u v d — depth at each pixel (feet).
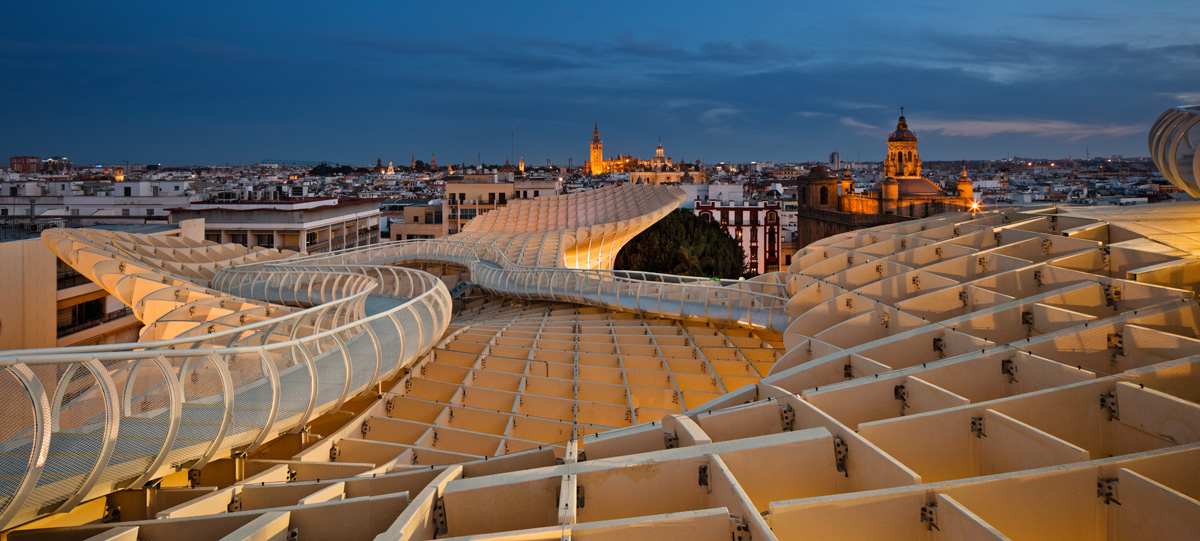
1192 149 74.64
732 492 35.06
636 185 331.16
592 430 67.21
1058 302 59.11
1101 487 33.94
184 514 41.14
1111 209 95.81
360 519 38.40
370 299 142.31
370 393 74.13
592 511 38.91
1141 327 48.37
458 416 70.38
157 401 47.55
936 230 104.47
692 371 90.94
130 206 369.50
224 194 407.64
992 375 49.39
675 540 32.73
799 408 45.85
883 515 33.40
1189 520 30.45
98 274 130.82
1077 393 41.57
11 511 34.17
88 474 37.73
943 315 69.92
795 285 107.34
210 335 51.70
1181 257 63.10
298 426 55.21
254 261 202.80
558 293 148.05
